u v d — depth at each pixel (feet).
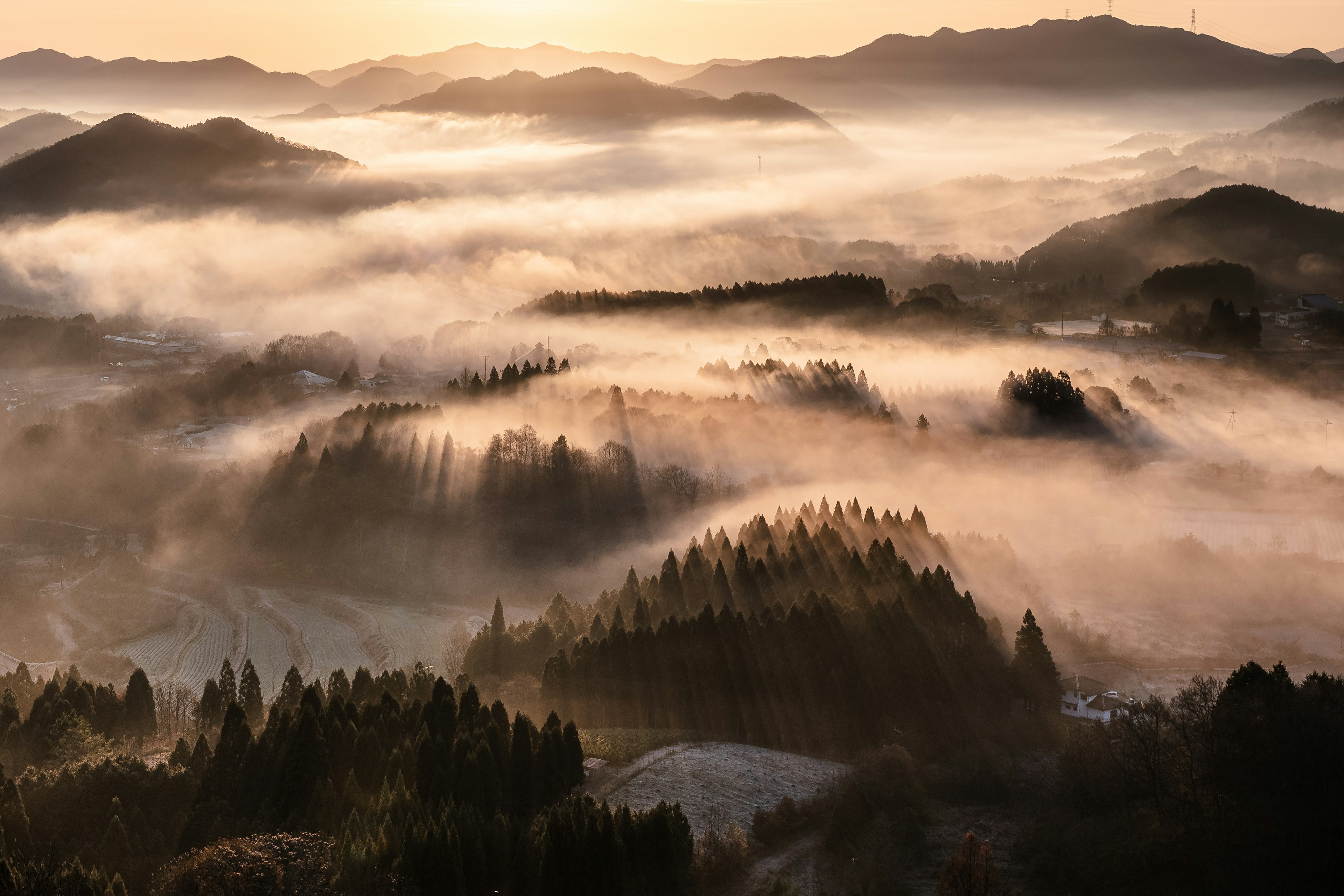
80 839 484.33
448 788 505.25
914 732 651.66
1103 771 560.61
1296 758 491.31
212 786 513.86
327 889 412.36
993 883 475.31
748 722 650.43
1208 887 469.57
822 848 530.27
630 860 467.93
